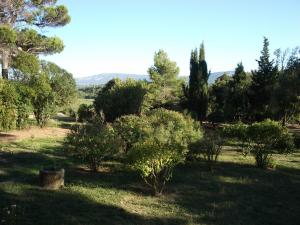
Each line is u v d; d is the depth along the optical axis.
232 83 45.03
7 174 11.51
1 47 27.17
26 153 15.26
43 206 8.52
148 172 9.88
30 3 30.38
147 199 9.67
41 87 24.97
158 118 15.26
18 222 7.38
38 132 22.30
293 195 10.90
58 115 42.16
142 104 28.48
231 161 16.41
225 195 10.52
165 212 8.68
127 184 11.08
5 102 19.39
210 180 12.32
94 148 12.27
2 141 17.88
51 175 10.07
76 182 10.94
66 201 9.03
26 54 28.64
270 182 12.48
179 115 15.55
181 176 12.67
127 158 10.27
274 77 38.28
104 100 28.11
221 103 45.00
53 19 31.22
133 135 14.18
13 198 9.00
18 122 22.03
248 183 12.16
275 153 20.08
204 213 8.77
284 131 16.44
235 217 8.63
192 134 14.77
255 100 39.25
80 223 7.58
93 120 16.55
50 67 38.03
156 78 60.62
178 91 56.47
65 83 38.19
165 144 10.23
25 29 29.88
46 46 30.34
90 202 9.07
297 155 19.62
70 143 12.66
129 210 8.66
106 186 10.70
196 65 41.12
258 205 9.73
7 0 28.41
